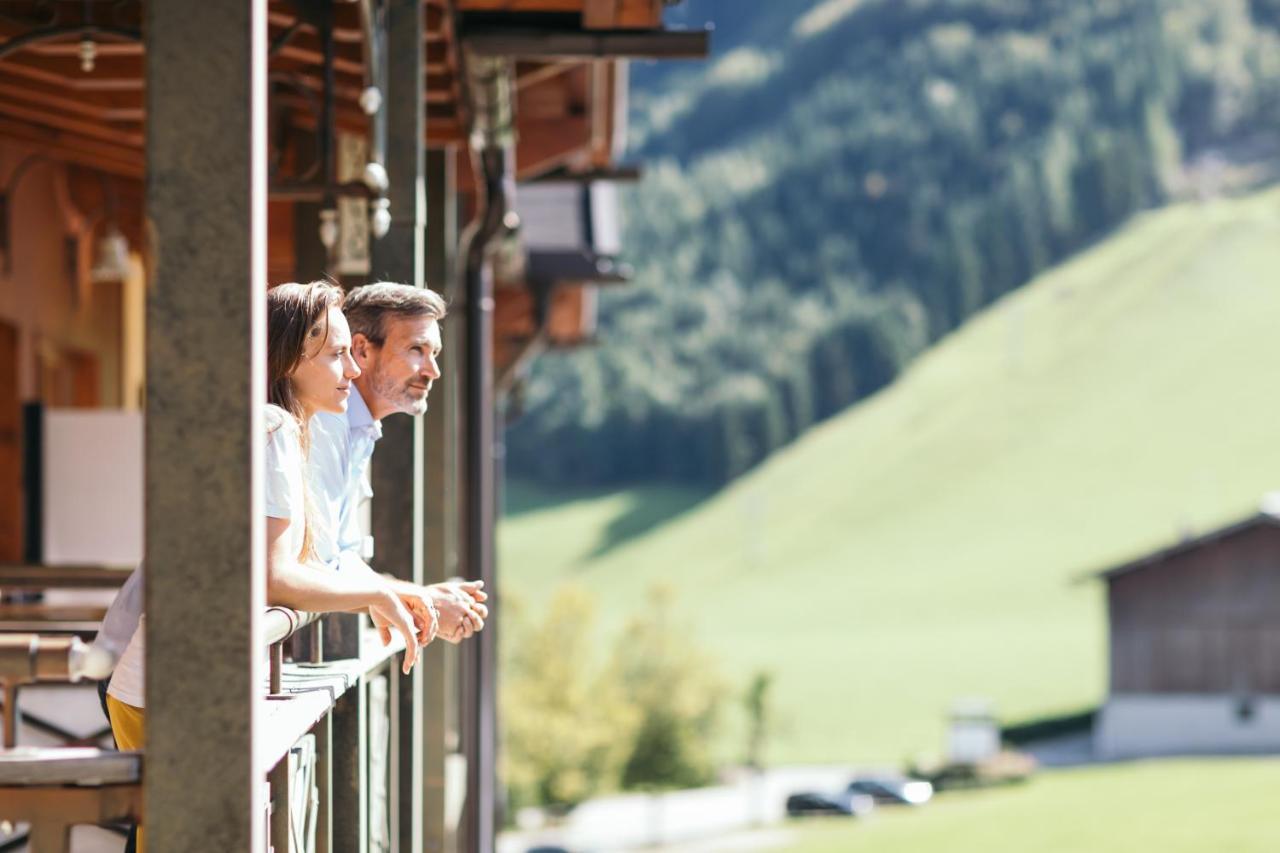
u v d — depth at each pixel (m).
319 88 11.93
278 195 9.14
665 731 121.38
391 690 8.68
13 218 16.11
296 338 5.75
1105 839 84.19
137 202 18.58
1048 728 156.75
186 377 3.78
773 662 197.50
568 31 11.84
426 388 6.75
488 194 14.66
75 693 7.94
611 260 25.23
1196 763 118.81
